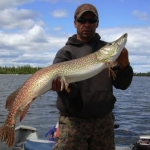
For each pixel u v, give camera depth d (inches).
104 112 57.8
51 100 378.3
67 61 55.8
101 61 55.9
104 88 58.1
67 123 58.2
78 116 57.6
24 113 53.9
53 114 247.0
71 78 55.3
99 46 61.4
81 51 59.9
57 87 54.6
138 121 208.8
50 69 54.6
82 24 59.8
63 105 58.1
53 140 101.7
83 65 55.7
